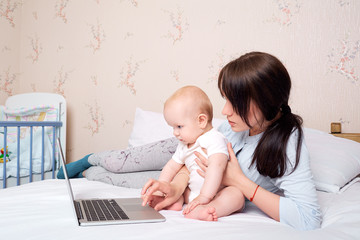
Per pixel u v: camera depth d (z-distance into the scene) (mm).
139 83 2209
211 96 1895
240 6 1786
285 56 1652
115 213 816
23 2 2926
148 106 2168
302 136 870
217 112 1870
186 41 1990
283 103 858
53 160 2182
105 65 2389
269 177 921
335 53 1526
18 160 1936
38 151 2295
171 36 2055
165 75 2086
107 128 2377
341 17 1508
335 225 777
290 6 1633
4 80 2824
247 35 1766
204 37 1918
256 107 812
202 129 953
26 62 2916
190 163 975
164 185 884
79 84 2545
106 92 2385
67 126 2611
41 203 946
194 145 952
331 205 941
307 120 1601
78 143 2547
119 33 2311
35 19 2842
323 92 1561
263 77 792
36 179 2230
